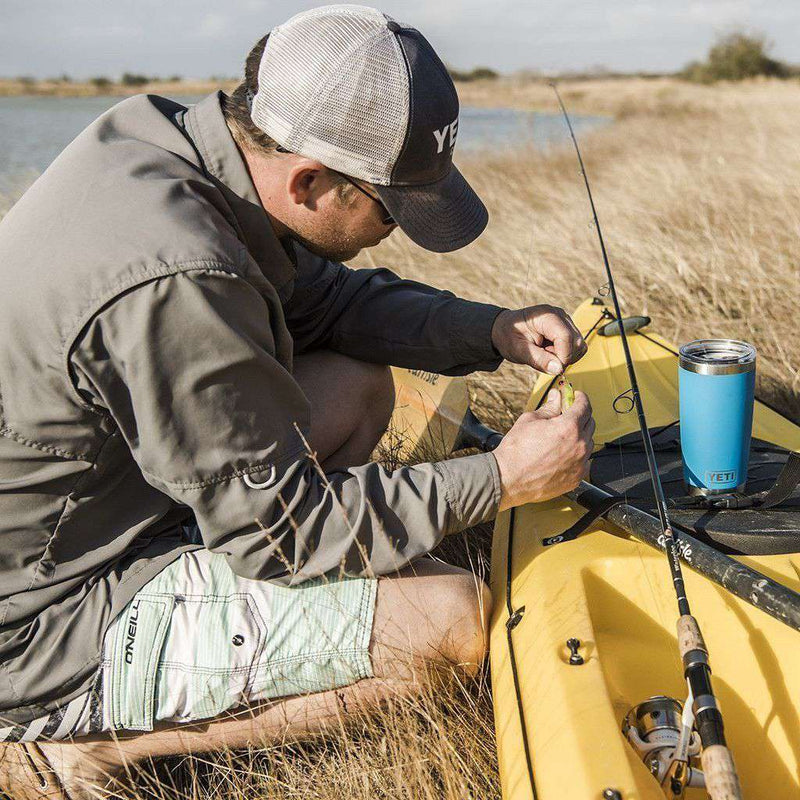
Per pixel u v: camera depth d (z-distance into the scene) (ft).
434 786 4.76
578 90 86.63
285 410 4.72
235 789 5.13
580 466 5.07
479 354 6.72
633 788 3.61
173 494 4.58
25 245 4.50
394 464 8.20
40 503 4.69
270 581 4.88
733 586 4.41
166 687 4.85
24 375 4.44
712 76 101.91
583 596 4.78
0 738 4.89
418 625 5.02
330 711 5.17
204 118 4.98
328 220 5.04
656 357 8.13
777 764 4.17
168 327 4.27
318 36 4.73
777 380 9.95
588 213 16.49
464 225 5.13
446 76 4.91
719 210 15.47
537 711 4.25
